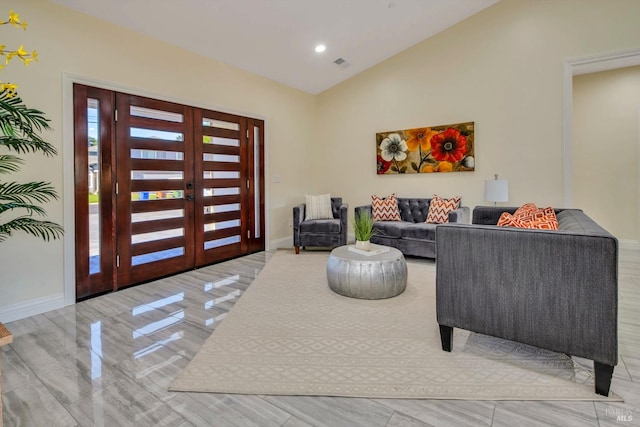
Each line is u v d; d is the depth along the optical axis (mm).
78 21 2949
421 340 2143
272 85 5156
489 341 2123
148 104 3523
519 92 4371
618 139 4762
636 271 3652
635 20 3734
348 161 5836
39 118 2146
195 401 1576
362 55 5016
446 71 4867
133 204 3436
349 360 1911
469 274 1854
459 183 4844
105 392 1653
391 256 3004
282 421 1438
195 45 3836
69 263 2906
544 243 1635
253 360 1925
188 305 2846
